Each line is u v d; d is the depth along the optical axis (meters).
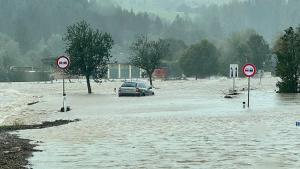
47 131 33.75
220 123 37.03
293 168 20.27
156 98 77.00
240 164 21.16
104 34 101.00
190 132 31.92
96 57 99.69
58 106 61.31
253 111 47.91
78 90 119.69
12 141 28.83
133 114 46.84
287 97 72.81
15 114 52.75
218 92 98.50
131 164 21.47
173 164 21.33
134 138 29.52
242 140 28.06
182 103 62.91
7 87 147.88
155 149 25.33
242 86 132.38
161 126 35.59
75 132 32.88
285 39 87.31
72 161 22.36
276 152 24.06
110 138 29.64
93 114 48.06
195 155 23.44
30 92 111.50
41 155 23.92
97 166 21.14
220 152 24.19
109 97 81.50
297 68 86.56
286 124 35.91
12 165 21.30
